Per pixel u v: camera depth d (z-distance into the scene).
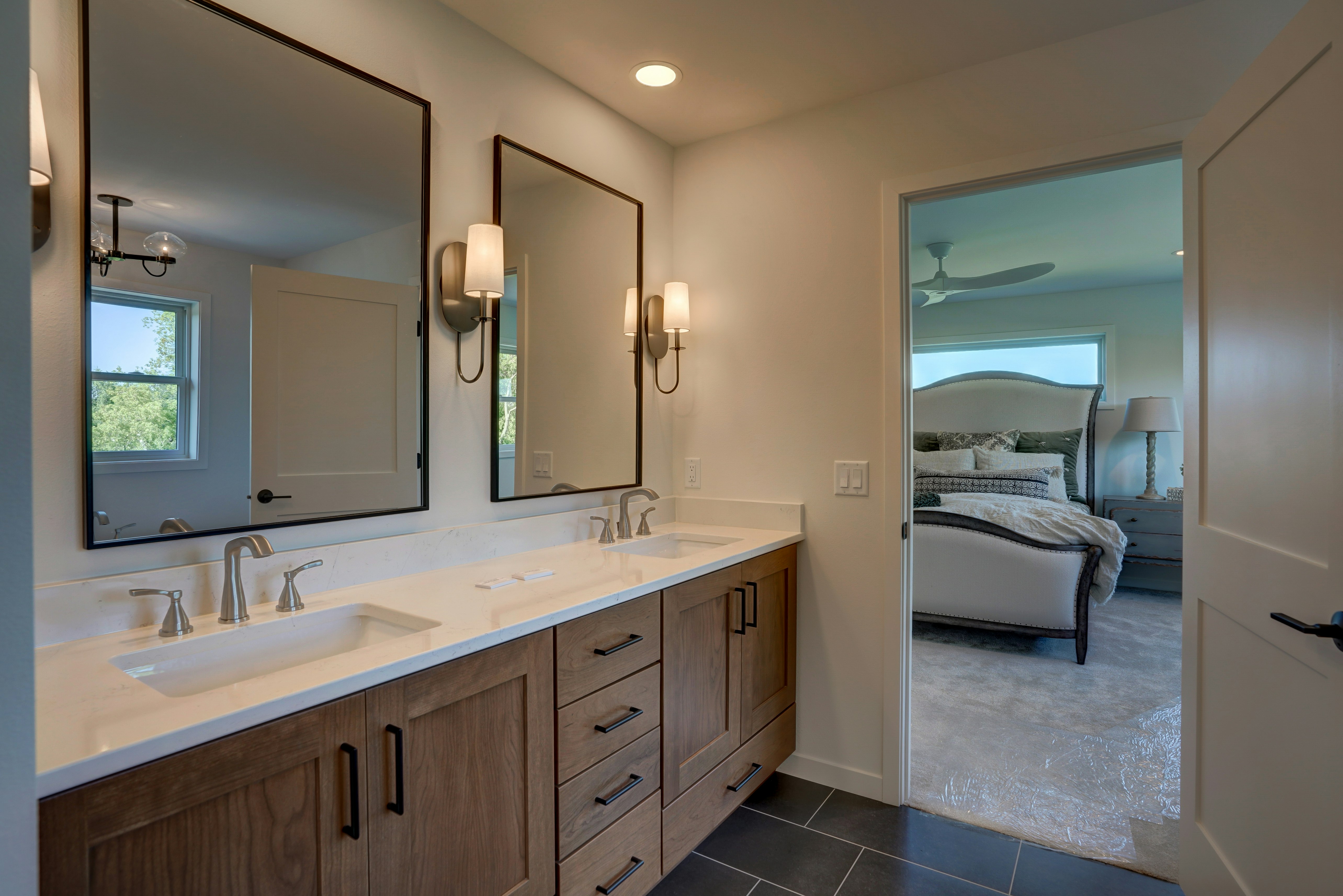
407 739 1.10
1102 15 1.84
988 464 5.45
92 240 1.17
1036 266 4.00
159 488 1.27
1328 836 1.17
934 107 2.17
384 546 1.63
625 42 1.97
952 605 3.88
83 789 0.75
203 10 1.32
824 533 2.37
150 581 1.23
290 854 0.95
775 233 2.47
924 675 3.40
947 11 1.82
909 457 2.24
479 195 1.89
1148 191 3.43
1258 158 1.39
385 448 1.65
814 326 2.39
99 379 1.19
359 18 1.60
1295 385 1.26
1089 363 5.77
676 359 2.66
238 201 1.37
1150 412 5.15
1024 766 2.46
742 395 2.54
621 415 2.41
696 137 2.61
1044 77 2.00
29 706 0.64
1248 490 1.44
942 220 3.88
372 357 1.62
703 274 2.63
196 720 0.86
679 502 2.68
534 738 1.34
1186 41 1.82
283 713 0.94
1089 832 2.05
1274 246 1.33
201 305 1.32
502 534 1.93
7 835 0.62
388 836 1.08
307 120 1.49
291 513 1.47
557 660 1.39
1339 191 1.12
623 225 2.42
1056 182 3.29
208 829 0.87
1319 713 1.19
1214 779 1.59
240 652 1.24
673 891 1.79
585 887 1.47
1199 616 1.67
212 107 1.33
